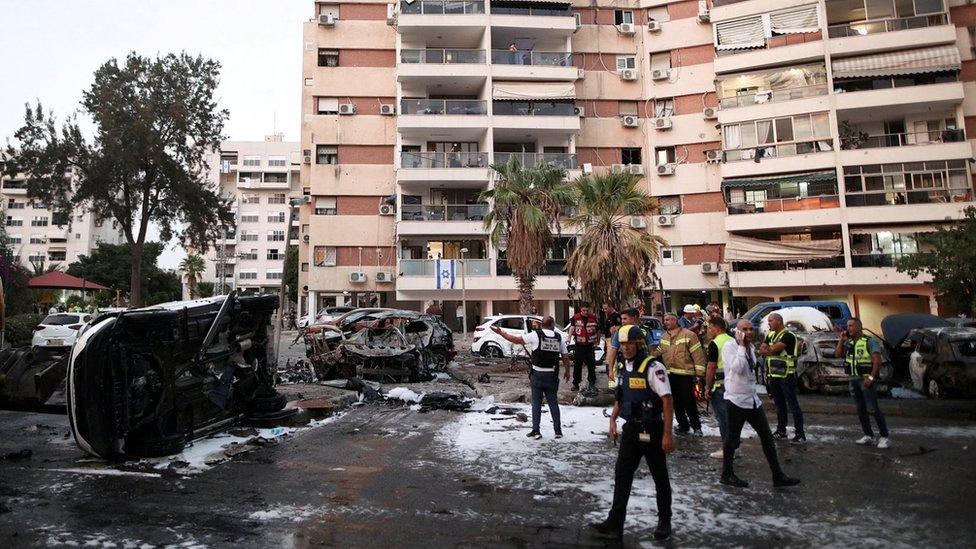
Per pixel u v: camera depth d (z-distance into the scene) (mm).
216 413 7488
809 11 28047
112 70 29453
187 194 31703
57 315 19281
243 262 73062
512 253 20938
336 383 11656
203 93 32094
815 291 27594
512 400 10555
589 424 8312
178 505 4812
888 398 10727
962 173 25328
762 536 4086
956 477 5605
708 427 8281
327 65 33562
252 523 4379
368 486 5340
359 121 33000
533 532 4191
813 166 27109
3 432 7762
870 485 5352
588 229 18359
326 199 32969
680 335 7840
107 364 6164
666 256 31672
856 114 27766
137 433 6422
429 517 4504
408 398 10227
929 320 14016
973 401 10070
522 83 31516
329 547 3916
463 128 30828
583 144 32656
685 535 4117
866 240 26422
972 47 27578
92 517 4516
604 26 33562
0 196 73375
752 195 28297
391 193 32844
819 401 10273
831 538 4039
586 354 11070
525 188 21094
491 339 17844
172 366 6508
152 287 60844
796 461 6285
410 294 30672
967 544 3904
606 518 4477
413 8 31391
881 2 27578
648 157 32750
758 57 28484
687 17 32719
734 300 31000
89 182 29438
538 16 31688
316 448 6883
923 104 26531
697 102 32031
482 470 5887
